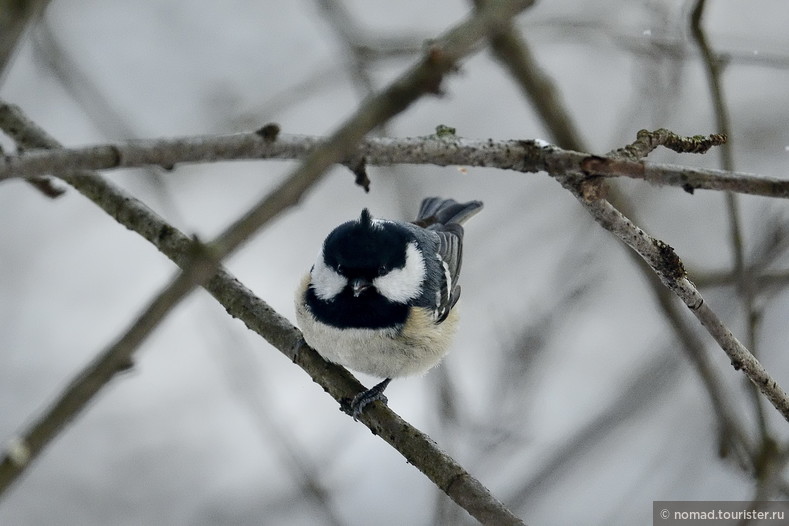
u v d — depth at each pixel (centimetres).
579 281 1040
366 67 963
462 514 807
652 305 1360
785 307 1262
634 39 941
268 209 320
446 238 855
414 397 1288
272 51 1526
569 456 934
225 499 1220
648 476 1149
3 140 1111
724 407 795
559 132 907
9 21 378
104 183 672
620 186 977
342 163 453
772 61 825
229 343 1091
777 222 852
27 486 1228
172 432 1302
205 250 316
